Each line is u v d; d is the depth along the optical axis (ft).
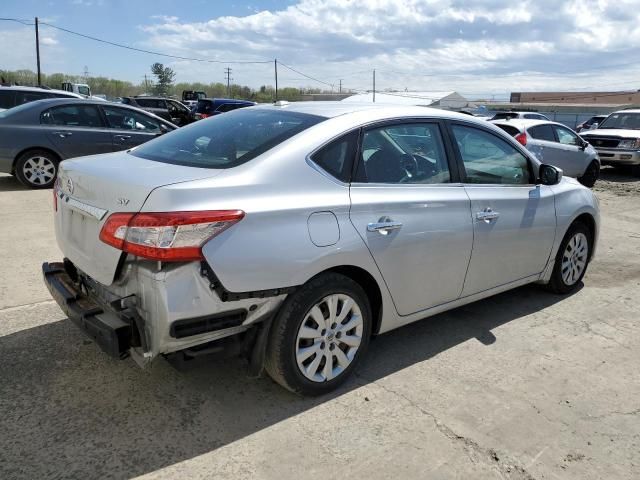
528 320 14.25
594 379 11.34
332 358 10.21
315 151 9.82
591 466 8.65
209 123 11.98
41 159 28.50
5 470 7.98
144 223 8.00
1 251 17.81
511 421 9.73
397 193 10.69
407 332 13.25
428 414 9.82
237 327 8.87
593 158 40.73
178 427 9.16
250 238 8.57
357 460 8.54
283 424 9.36
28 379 10.35
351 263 9.86
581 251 16.19
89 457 8.34
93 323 8.62
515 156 13.76
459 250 11.85
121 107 30.86
